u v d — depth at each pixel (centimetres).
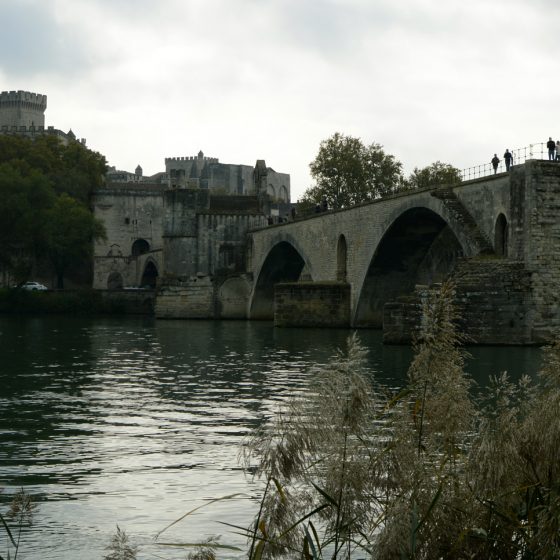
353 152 11575
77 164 14562
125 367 3984
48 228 10938
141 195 14712
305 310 7406
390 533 792
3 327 7719
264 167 10781
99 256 13900
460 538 821
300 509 824
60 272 11950
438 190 5753
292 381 3378
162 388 3170
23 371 3797
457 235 5481
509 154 5306
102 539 1322
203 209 10425
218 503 1524
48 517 1442
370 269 6925
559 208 4825
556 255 4831
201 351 4950
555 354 905
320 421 791
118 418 2473
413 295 5056
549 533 820
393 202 6400
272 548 802
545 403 862
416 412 862
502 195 5094
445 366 862
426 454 849
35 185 11006
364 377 805
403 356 4234
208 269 10375
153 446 2048
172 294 9931
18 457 1922
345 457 816
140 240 14762
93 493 1600
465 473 857
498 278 4769
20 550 1268
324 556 1101
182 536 1338
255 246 9969
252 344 5506
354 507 816
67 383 3341
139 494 1593
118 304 11019
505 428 866
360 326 7175
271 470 788
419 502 826
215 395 2969
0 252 11131
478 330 4756
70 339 6075
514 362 3769
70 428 2305
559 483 834
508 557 845
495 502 848
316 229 8106
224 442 2100
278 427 796
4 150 13975
